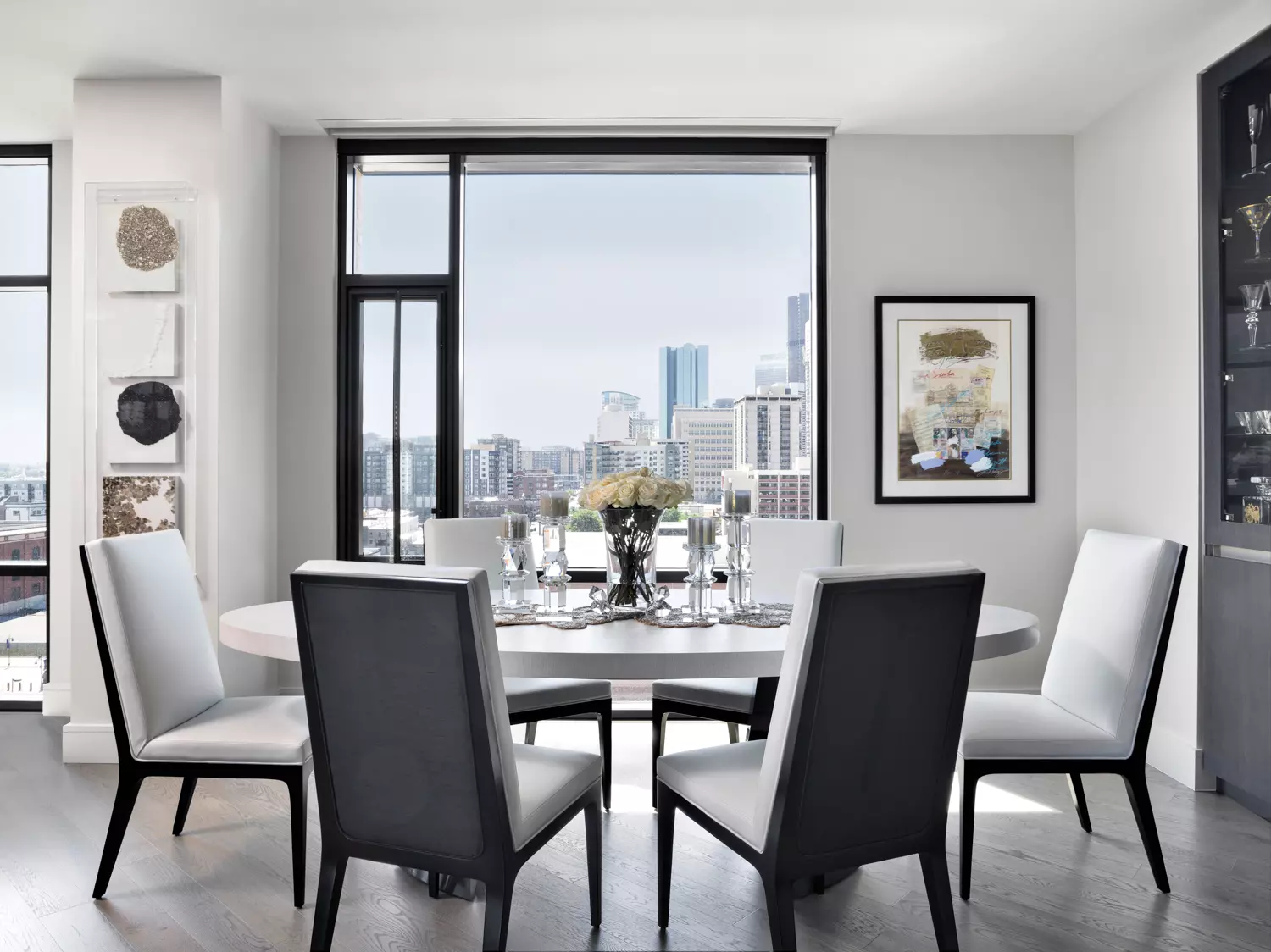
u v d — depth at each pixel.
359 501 3.80
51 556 3.73
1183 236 2.97
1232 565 2.70
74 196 3.21
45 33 2.88
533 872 2.26
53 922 1.99
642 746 3.35
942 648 1.59
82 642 3.16
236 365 3.34
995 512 3.73
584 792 1.91
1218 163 2.77
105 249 3.21
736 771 1.86
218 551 3.21
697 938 1.92
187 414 3.20
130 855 2.35
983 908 2.06
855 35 2.89
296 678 3.76
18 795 2.80
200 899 2.10
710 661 1.81
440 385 3.80
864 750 1.57
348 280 3.77
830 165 3.74
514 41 2.94
